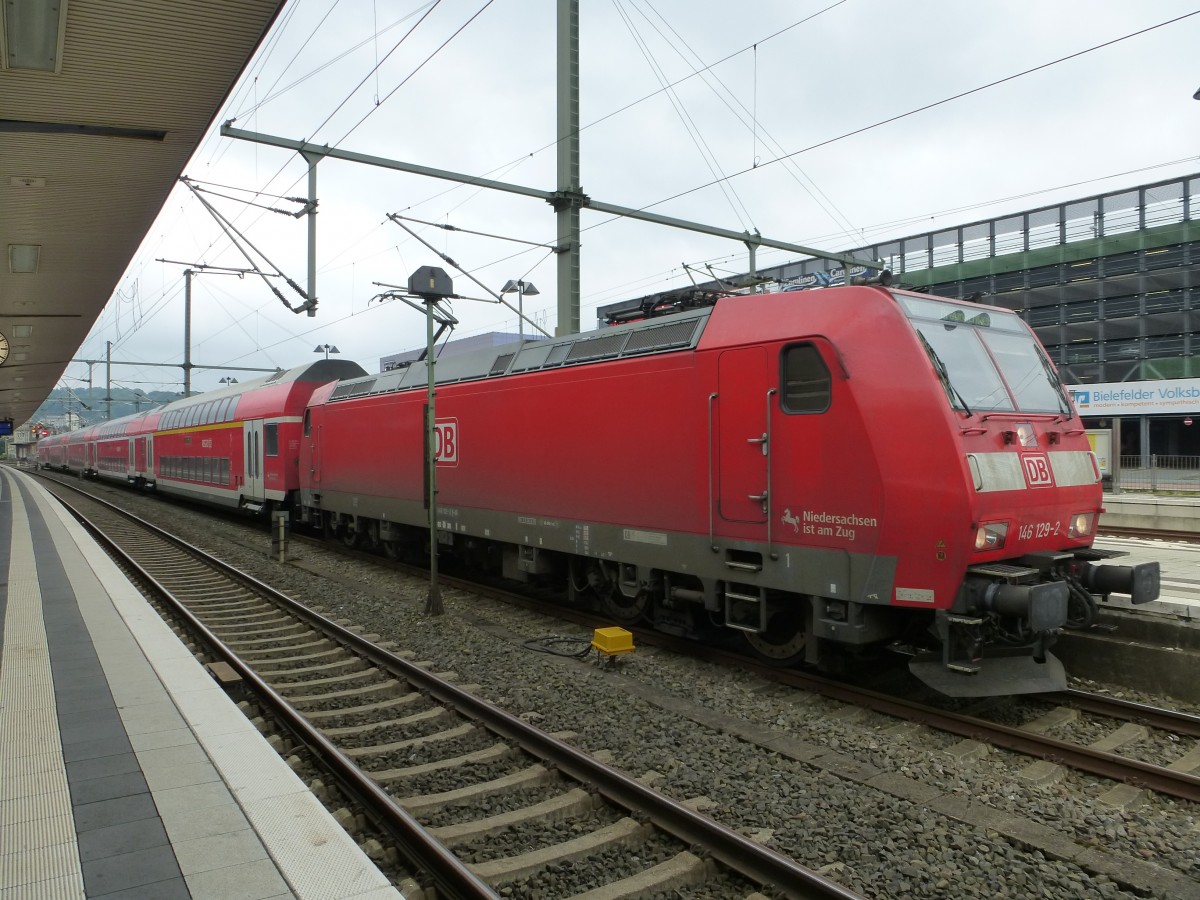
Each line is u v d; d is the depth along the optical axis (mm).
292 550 17344
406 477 13453
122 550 15938
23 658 7035
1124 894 3969
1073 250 40625
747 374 7355
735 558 7621
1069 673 7832
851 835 4508
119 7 6844
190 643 8875
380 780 5223
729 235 16156
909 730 6246
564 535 9750
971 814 4777
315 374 19438
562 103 13906
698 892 3992
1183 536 14930
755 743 5941
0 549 15016
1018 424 6820
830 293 6984
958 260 44875
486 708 6305
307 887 3332
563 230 14055
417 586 12961
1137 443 39875
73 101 8586
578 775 5203
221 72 8125
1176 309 37781
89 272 16125
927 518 6168
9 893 3287
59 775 4484
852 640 6617
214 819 3953
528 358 10734
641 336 8867
